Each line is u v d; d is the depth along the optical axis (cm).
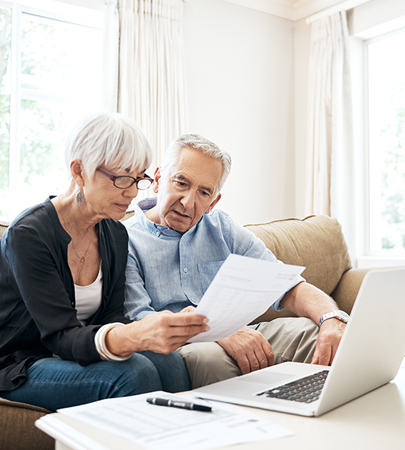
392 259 315
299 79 387
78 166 102
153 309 125
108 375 87
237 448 53
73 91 322
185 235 137
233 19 360
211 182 129
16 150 299
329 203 348
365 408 70
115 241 121
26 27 306
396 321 80
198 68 343
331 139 347
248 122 366
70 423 62
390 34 339
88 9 301
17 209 301
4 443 92
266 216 374
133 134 101
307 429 60
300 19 387
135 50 310
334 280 192
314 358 112
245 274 73
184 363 110
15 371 97
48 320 95
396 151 342
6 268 103
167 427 60
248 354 111
